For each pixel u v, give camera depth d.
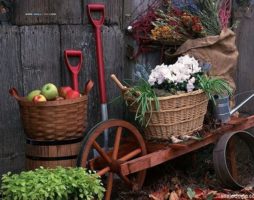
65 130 4.67
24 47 4.98
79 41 5.21
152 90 4.87
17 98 4.72
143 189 5.11
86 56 5.25
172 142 4.91
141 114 4.85
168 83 4.92
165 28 5.36
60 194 4.12
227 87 5.14
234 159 5.39
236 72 5.83
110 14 5.35
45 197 4.09
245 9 5.82
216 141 5.18
